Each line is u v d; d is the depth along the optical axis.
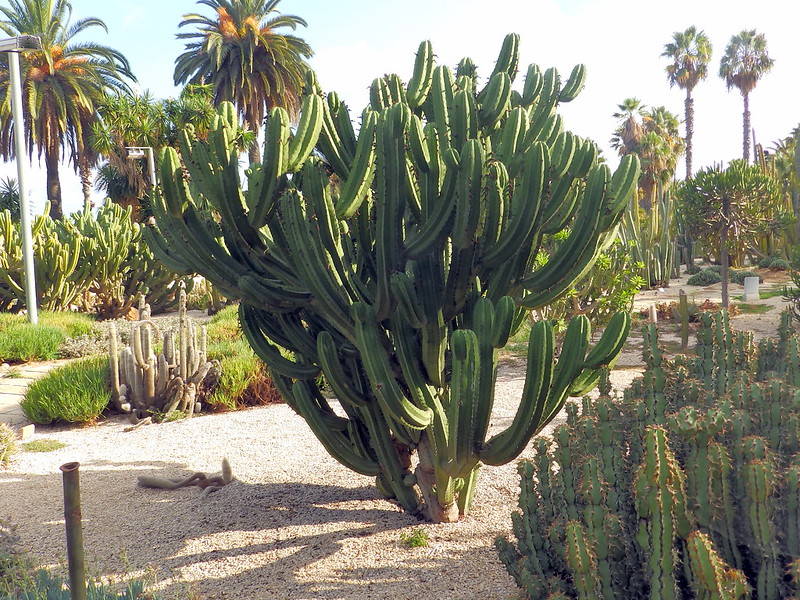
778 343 3.45
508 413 7.80
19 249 16.78
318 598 3.71
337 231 3.92
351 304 4.00
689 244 32.44
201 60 29.09
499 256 3.87
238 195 3.84
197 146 3.80
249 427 7.89
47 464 6.68
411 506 4.84
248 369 9.28
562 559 2.98
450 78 4.29
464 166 3.55
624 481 2.82
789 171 28.55
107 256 18.27
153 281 19.77
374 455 4.90
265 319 4.62
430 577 3.88
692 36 42.53
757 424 2.78
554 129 4.52
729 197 17.72
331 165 4.32
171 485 5.73
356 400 4.41
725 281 17.17
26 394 8.72
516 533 3.28
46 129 26.88
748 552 2.54
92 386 8.42
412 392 4.09
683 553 2.54
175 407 8.54
